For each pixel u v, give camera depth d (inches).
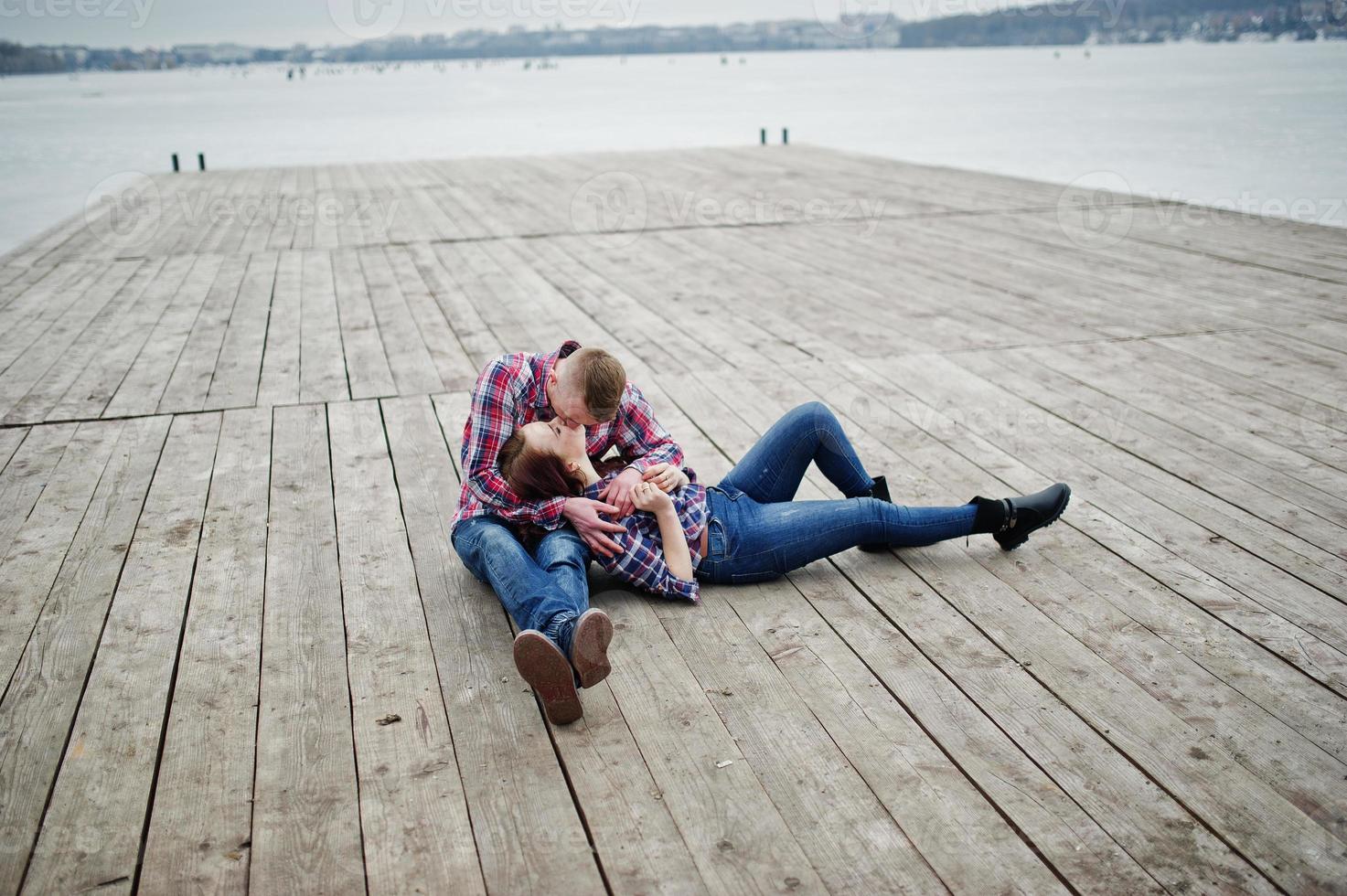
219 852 71.4
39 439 157.1
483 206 404.5
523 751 82.7
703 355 201.6
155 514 129.7
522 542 103.7
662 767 80.5
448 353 204.8
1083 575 111.7
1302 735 84.0
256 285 269.0
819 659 95.7
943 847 71.7
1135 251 292.0
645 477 100.8
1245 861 70.2
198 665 95.2
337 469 144.7
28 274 282.7
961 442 152.6
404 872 69.5
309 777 79.4
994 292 249.0
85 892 67.4
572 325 226.7
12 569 114.5
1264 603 105.5
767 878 68.9
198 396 178.4
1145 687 90.9
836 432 112.8
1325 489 134.0
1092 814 74.8
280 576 113.0
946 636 99.5
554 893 67.7
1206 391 173.8
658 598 107.1
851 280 265.7
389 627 101.9
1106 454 146.9
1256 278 255.4
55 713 87.5
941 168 496.7
